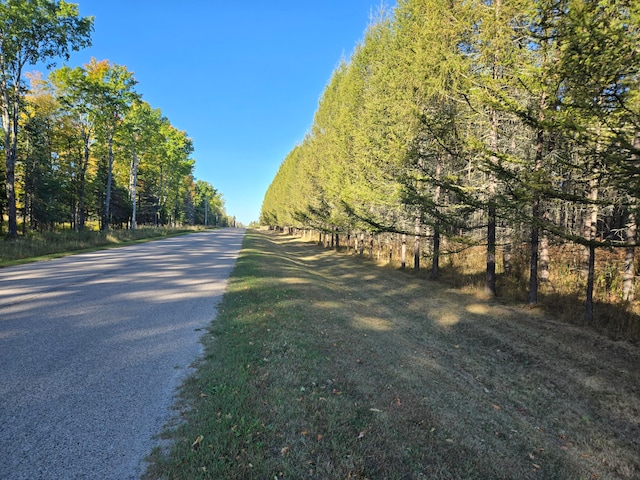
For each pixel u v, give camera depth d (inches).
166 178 1967.3
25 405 125.7
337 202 831.7
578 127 219.1
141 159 1545.3
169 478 92.6
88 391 137.9
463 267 618.8
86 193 1411.2
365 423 131.6
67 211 1384.1
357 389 159.2
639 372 216.8
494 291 426.9
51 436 108.0
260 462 101.3
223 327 229.6
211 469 96.7
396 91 528.1
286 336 213.9
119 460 98.7
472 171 504.1
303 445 112.2
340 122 807.7
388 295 452.8
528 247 582.2
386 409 146.7
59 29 755.4
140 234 1237.1
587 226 444.1
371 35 740.7
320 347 204.7
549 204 467.8
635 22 214.2
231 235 1801.2
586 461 141.4
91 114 1059.3
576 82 222.5
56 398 131.6
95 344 191.5
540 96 316.2
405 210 604.7
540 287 436.5
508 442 145.2
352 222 699.4
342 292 450.3
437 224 429.7
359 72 770.2
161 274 451.2
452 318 343.3
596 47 206.8
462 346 273.6
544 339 276.2
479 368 231.3
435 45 427.5
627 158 209.3
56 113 1091.9
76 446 103.7
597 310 335.6
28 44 753.0
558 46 267.9
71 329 216.4
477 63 388.5
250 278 428.8
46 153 1127.6
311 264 815.7
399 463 113.2
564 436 158.4
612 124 224.4
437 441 131.8
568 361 238.2
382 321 323.3
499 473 122.2
